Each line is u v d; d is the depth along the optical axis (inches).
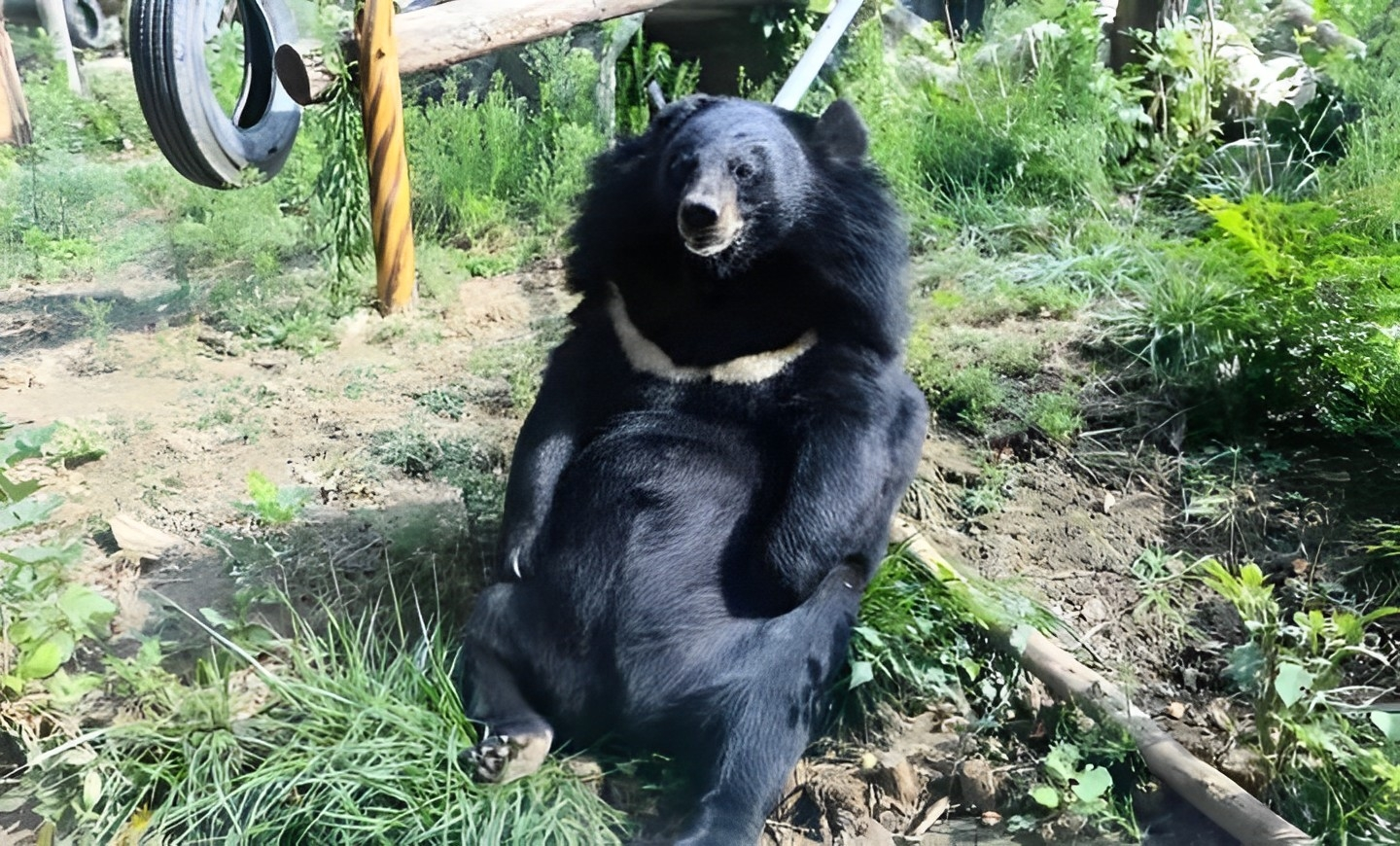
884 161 345.7
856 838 160.4
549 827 149.3
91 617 170.4
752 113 172.2
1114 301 287.0
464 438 239.1
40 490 221.3
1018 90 379.6
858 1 290.4
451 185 354.9
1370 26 408.5
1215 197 299.6
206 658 176.6
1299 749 166.4
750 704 156.4
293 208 372.2
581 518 167.2
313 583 196.2
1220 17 449.4
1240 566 215.6
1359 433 245.0
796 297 167.2
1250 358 253.8
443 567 199.5
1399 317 247.3
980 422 246.5
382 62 289.1
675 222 166.7
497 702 163.5
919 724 179.2
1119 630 200.8
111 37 580.4
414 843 146.6
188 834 148.6
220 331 297.3
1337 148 372.5
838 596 165.0
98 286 334.0
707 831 149.4
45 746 161.0
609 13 341.1
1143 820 167.0
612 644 163.5
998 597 195.0
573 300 307.7
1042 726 177.2
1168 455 242.4
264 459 234.5
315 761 153.3
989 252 322.7
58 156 430.9
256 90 331.3
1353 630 171.0
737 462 165.9
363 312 302.2
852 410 163.2
